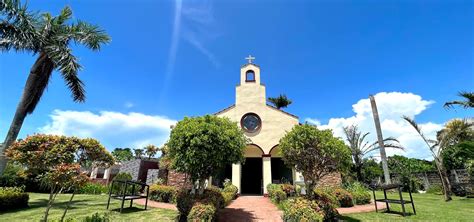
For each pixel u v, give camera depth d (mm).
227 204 13148
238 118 19938
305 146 9344
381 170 29625
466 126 16000
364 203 13859
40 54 13312
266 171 18328
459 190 18172
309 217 7684
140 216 10062
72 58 12906
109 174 27578
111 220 9055
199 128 9812
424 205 13086
